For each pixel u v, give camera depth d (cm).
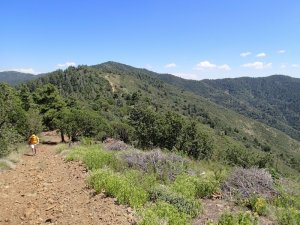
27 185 1155
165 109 18512
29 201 962
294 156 17488
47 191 1071
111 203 914
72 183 1171
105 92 18012
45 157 2073
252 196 1079
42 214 854
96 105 11406
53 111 5288
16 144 2631
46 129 5375
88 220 791
